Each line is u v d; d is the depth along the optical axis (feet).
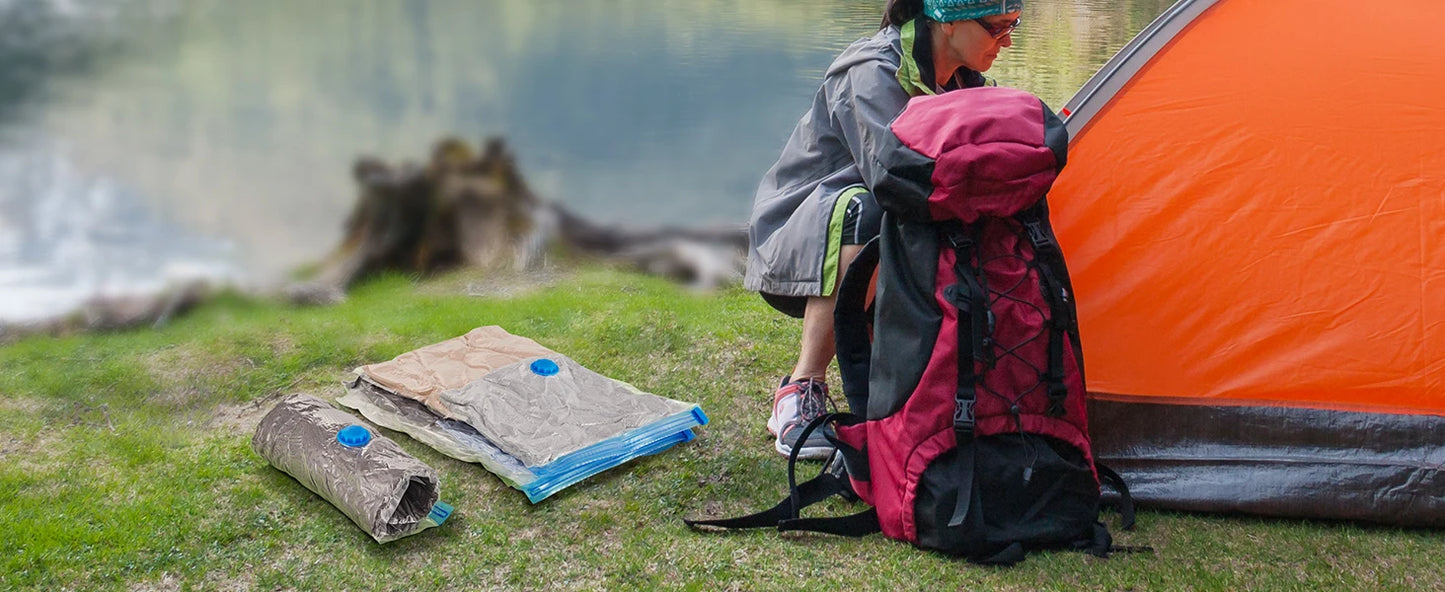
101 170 35.22
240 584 7.01
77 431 9.19
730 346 10.84
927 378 7.03
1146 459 8.02
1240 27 8.04
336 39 60.70
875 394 7.39
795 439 8.55
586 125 39.34
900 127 7.20
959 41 7.85
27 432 9.12
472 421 8.63
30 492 8.08
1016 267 7.07
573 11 63.31
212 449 8.83
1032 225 7.14
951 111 7.11
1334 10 7.93
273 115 44.83
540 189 32.09
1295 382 7.82
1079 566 7.09
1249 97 7.93
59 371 10.49
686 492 8.13
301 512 7.89
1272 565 7.15
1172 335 7.98
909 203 7.00
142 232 27.53
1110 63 8.18
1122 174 8.07
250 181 34.55
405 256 15.84
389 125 42.78
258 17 67.51
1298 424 7.81
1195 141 7.98
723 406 9.56
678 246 16.14
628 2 65.16
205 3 71.92
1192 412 7.97
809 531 7.61
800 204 8.63
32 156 36.60
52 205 29.78
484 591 6.93
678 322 11.50
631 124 39.32
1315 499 7.65
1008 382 7.06
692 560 7.23
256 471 8.48
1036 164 6.83
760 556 7.27
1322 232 7.77
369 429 8.14
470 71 50.52
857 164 8.11
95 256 24.91
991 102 7.14
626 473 8.42
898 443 7.23
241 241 27.43
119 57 56.90
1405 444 7.66
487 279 14.73
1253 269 7.88
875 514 7.53
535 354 9.76
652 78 45.27
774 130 37.91
